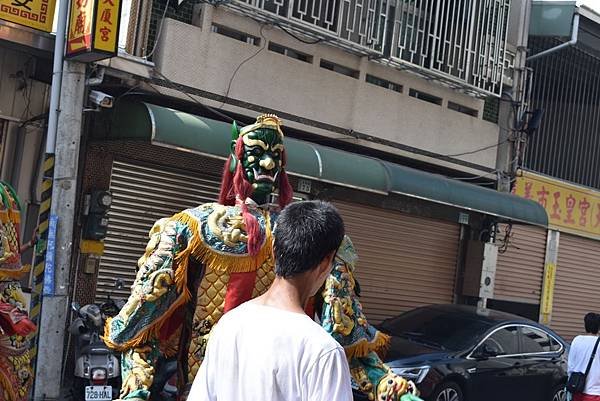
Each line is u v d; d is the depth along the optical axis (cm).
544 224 1360
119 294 958
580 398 743
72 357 902
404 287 1315
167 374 363
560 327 1630
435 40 1255
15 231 476
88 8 738
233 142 366
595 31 1588
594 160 1678
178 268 331
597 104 1669
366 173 1054
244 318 240
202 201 1030
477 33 1320
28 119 890
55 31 828
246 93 1035
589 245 1686
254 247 333
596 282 1711
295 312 239
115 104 894
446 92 1330
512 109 1440
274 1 1026
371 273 1262
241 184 352
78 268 916
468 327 984
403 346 934
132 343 327
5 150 880
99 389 726
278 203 371
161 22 952
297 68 1095
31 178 900
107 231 942
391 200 1270
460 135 1352
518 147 1443
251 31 1041
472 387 913
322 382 223
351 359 349
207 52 989
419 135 1280
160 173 987
